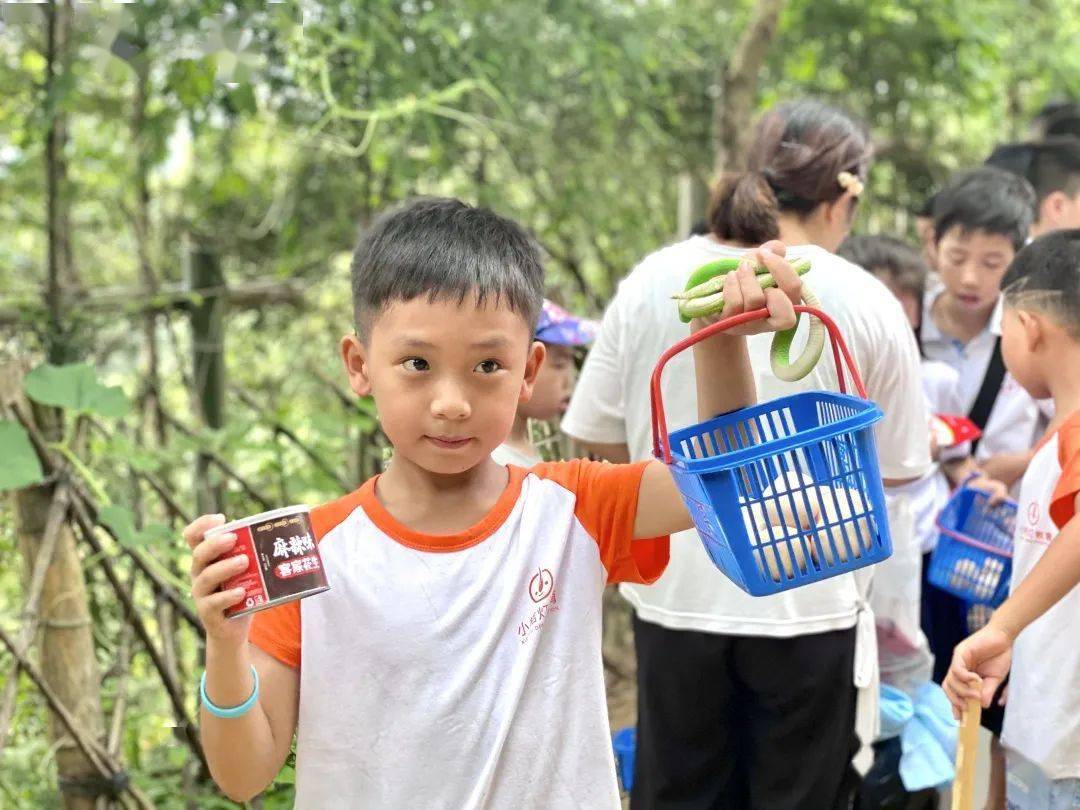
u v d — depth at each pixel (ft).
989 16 16.11
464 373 4.35
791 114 7.50
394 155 11.49
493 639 4.55
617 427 7.70
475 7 11.55
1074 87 17.52
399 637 4.53
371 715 4.56
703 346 4.70
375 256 4.48
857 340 6.93
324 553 4.62
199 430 11.61
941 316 10.42
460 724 4.54
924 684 8.61
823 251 7.09
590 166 13.52
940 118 17.08
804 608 7.06
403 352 4.36
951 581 8.49
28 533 8.47
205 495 10.89
